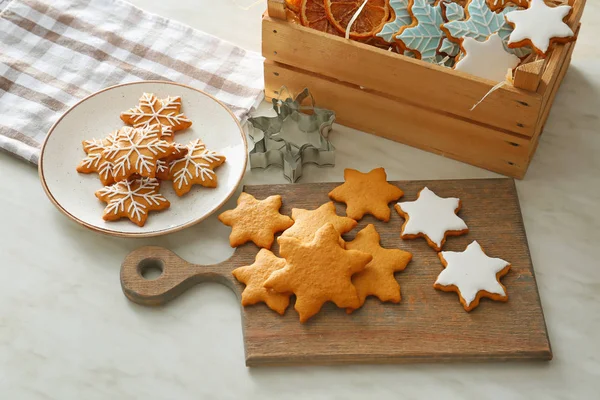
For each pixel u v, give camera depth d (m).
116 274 1.01
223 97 1.14
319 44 1.04
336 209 1.04
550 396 0.93
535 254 1.02
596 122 1.12
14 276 1.01
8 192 1.07
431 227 1.00
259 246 1.00
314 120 1.08
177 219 1.02
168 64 1.17
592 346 0.96
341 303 0.95
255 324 0.96
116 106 1.10
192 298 1.00
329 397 0.94
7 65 1.15
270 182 1.08
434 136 1.08
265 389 0.94
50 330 0.98
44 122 1.11
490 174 1.08
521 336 0.95
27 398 0.94
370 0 1.09
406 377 0.95
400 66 1.02
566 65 1.12
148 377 0.95
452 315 0.96
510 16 1.01
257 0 1.23
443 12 1.07
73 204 1.03
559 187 1.07
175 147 1.03
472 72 1.01
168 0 1.23
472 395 0.94
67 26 1.19
